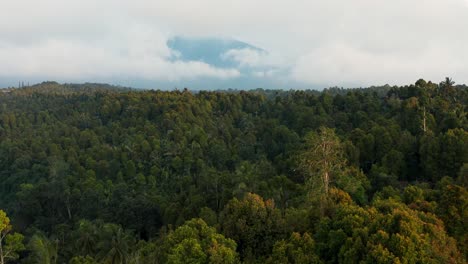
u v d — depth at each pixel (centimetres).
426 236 3278
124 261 5134
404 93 10925
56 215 9169
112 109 14650
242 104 14050
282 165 8312
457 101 9656
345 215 3678
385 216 3456
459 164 6694
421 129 8162
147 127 12150
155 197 8088
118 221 7738
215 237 3775
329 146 5291
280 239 4006
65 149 12056
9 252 5900
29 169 11294
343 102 11456
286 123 11719
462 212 3862
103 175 10256
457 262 3284
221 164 9919
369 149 7838
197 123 12206
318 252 3556
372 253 3075
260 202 4222
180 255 3581
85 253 6012
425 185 6178
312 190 4891
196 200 6625
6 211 9669
